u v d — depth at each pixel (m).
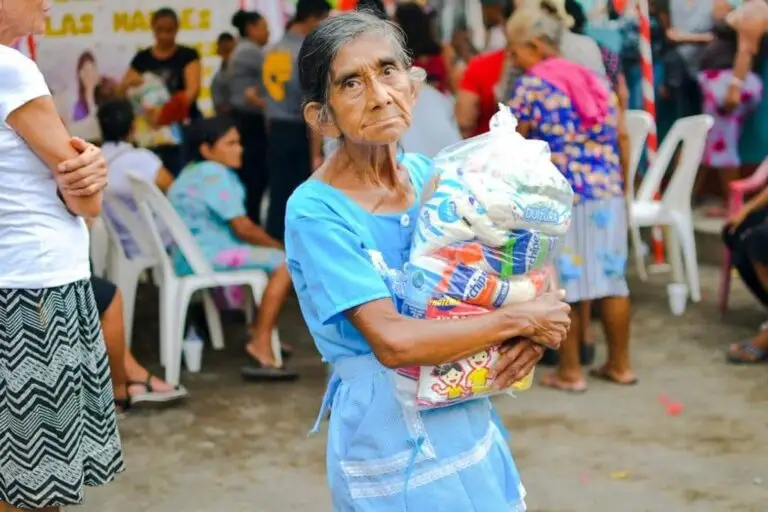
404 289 2.00
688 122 6.37
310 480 4.03
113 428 2.93
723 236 6.00
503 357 1.97
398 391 2.01
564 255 4.80
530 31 4.70
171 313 5.13
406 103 1.99
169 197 5.43
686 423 4.55
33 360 2.69
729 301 6.60
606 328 5.07
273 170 7.28
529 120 4.70
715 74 8.95
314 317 2.12
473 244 1.93
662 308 6.47
